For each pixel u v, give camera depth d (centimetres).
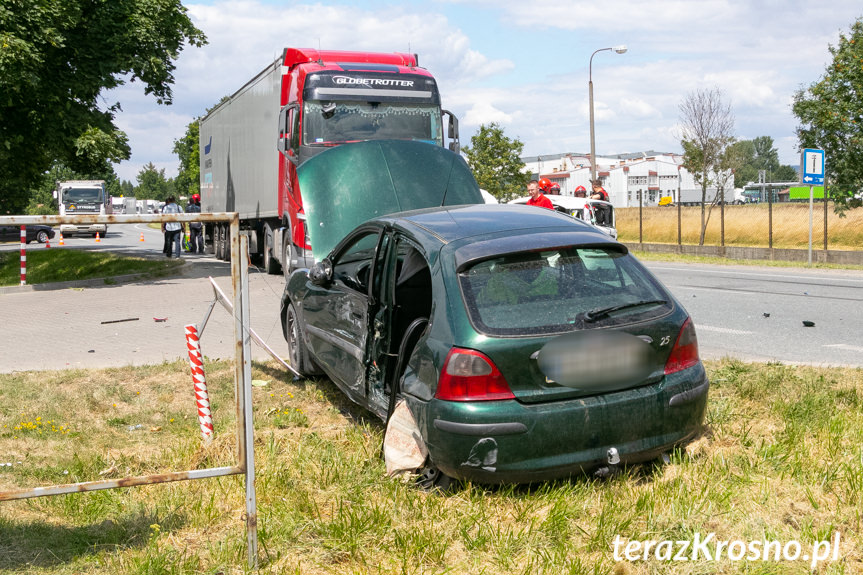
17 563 367
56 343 1012
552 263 467
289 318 774
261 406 649
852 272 1862
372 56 1477
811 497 406
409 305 536
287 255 1521
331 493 444
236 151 2072
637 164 10231
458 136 1439
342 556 369
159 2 1975
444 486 443
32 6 1733
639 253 2870
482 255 461
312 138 1356
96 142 1914
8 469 504
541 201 1465
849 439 502
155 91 2053
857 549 355
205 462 506
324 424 598
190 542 392
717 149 3559
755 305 1244
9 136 1917
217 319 1185
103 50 1925
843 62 2208
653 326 448
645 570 343
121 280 1845
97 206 4884
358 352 559
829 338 925
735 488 424
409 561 360
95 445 560
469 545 372
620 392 436
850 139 2209
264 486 451
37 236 4275
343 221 1152
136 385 741
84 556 374
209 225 2720
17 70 1705
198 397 564
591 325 437
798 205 3080
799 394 609
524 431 413
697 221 3625
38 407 659
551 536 376
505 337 422
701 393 459
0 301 1492
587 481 437
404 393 467
